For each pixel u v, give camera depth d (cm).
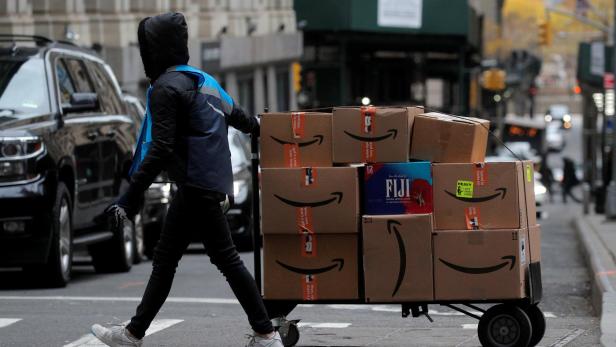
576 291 2231
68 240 2189
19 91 2189
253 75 7469
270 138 1346
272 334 1248
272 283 1359
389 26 9144
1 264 2075
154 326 1617
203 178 1212
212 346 1443
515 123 11131
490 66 10950
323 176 1333
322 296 1354
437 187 1333
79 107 2230
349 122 1339
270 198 1342
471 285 1336
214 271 2519
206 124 1217
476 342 1470
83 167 2272
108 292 2091
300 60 9188
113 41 5403
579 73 7344
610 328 1480
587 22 8131
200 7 6588
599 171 8869
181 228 1230
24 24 4534
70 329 1577
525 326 1351
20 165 2048
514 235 1329
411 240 1332
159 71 1233
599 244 3006
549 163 14350
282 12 8431
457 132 1333
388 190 1336
